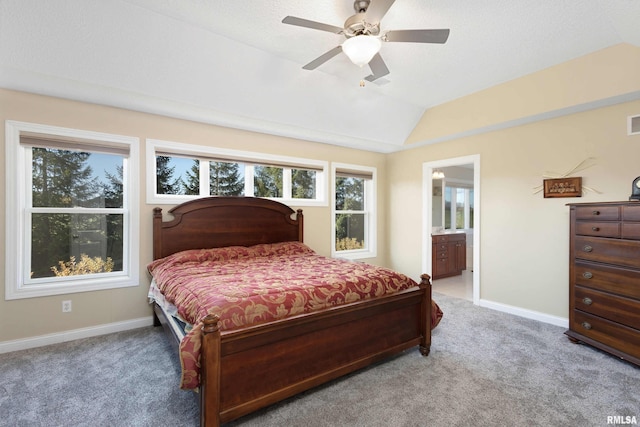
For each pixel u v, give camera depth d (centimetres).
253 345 168
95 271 306
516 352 261
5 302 258
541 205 340
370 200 524
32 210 274
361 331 219
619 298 241
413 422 174
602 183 296
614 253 245
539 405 189
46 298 274
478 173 399
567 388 207
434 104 411
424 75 321
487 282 388
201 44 259
